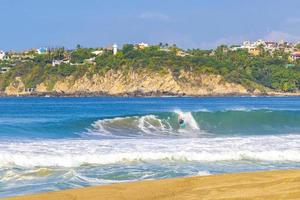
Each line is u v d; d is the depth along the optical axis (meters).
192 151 21.62
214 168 18.48
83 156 19.64
